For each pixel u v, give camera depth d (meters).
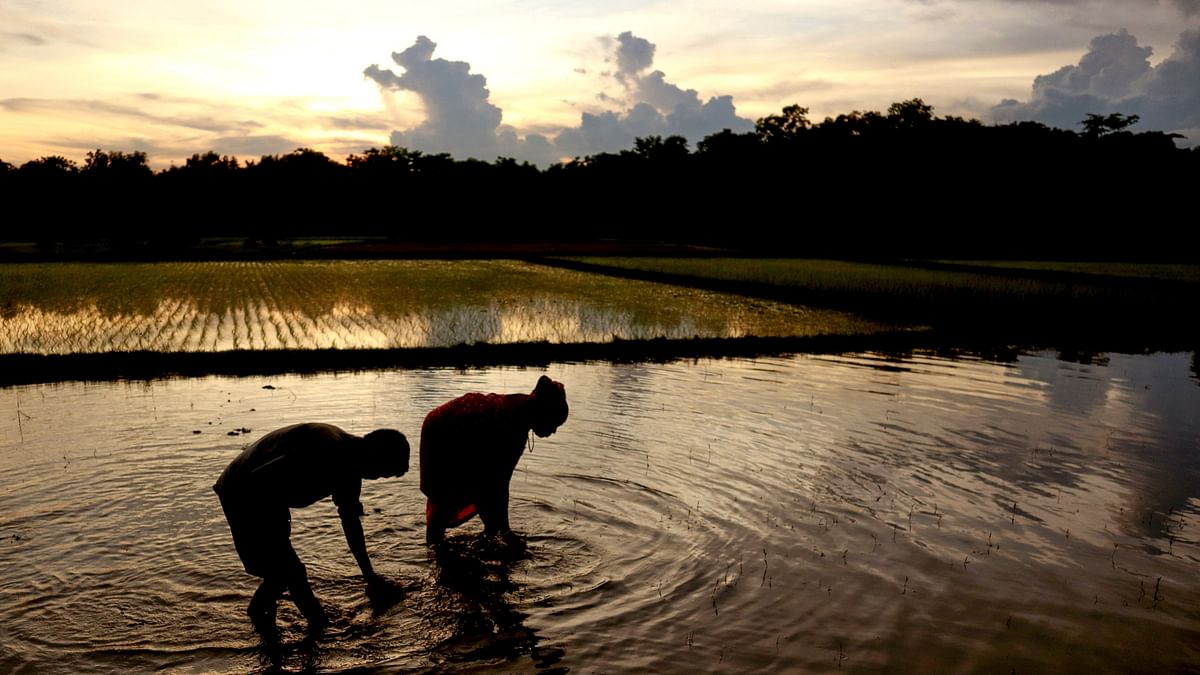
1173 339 18.75
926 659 4.60
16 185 77.19
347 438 5.07
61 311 18.98
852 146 78.12
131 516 6.40
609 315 19.98
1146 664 4.60
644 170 95.81
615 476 7.52
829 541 6.14
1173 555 6.04
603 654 4.63
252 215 92.62
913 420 9.95
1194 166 62.88
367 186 97.56
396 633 4.89
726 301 24.11
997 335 18.55
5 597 5.13
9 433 8.69
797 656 4.61
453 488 6.00
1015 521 6.62
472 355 14.23
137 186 76.75
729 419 9.82
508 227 93.12
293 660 4.58
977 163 68.12
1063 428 9.70
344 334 16.02
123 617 4.97
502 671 4.46
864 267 38.69
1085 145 69.19
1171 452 8.70
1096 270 37.22
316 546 6.07
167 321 17.55
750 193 83.38
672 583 5.47
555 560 5.80
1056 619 5.08
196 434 8.70
